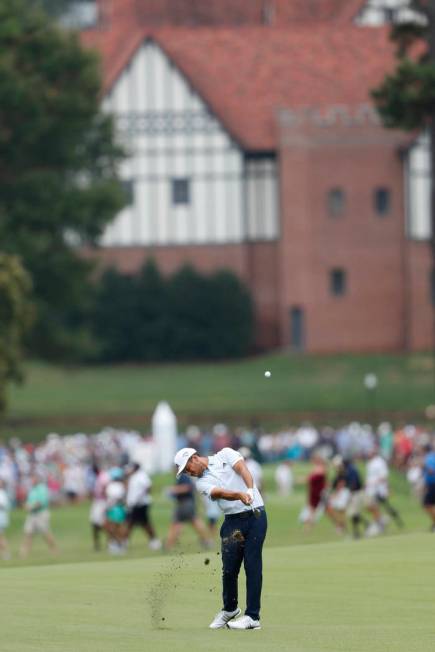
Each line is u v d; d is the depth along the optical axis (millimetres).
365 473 183000
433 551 86125
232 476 59500
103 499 127688
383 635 56938
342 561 81500
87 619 61750
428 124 199500
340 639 56125
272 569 78312
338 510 130750
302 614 62625
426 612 62688
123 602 66688
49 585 73125
